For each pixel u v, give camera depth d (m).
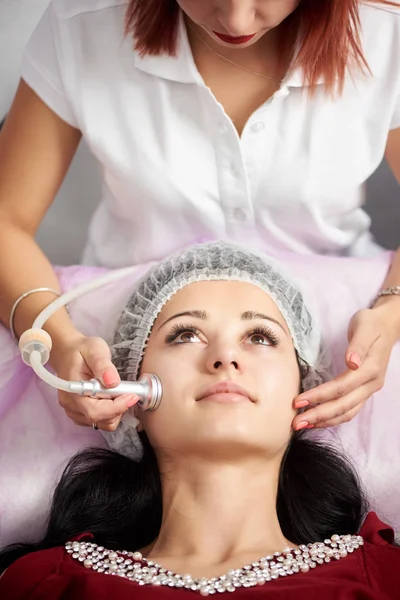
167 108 2.00
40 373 1.66
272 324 1.82
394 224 2.63
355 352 1.83
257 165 2.01
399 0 2.00
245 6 1.59
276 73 1.97
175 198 2.06
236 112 2.01
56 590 1.61
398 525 2.00
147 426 1.80
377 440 2.03
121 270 1.97
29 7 2.48
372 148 2.04
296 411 1.81
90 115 2.04
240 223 2.11
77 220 2.68
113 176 2.09
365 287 2.11
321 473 1.92
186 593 1.57
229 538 1.73
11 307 2.00
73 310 2.10
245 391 1.72
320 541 1.87
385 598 1.56
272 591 1.54
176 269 1.90
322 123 1.99
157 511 1.86
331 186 2.06
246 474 1.75
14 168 2.10
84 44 2.04
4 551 1.91
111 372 1.69
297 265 2.14
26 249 2.07
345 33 1.89
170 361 1.77
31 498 2.01
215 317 1.82
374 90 1.99
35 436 2.05
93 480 1.90
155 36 1.94
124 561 1.67
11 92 2.47
